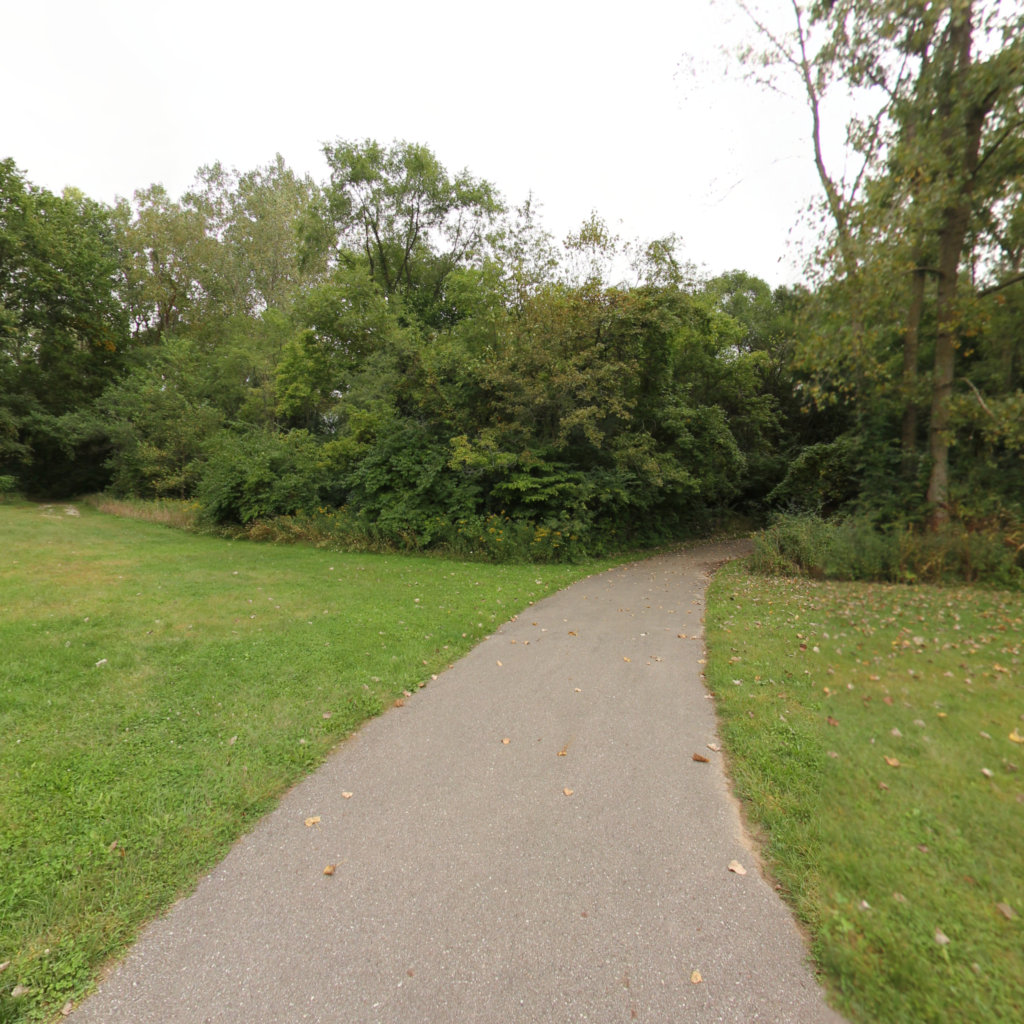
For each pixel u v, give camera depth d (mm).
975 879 2602
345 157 27578
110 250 34906
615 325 16281
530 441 16234
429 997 2053
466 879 2697
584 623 8047
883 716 4453
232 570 11383
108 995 2076
